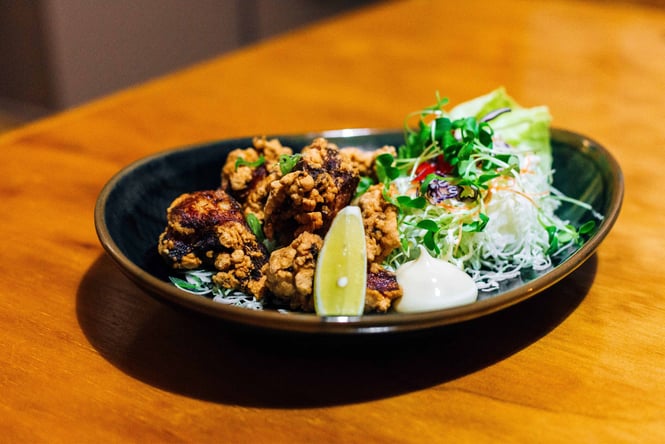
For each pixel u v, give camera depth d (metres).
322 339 0.40
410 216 0.50
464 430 0.39
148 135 0.72
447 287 0.44
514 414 0.40
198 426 0.39
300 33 1.06
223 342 0.45
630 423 0.39
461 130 0.52
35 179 0.64
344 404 0.41
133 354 0.44
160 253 0.48
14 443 0.38
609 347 0.44
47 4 1.27
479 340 0.45
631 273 0.51
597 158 0.56
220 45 1.68
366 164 0.53
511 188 0.53
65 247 0.55
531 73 0.89
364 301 0.43
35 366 0.43
